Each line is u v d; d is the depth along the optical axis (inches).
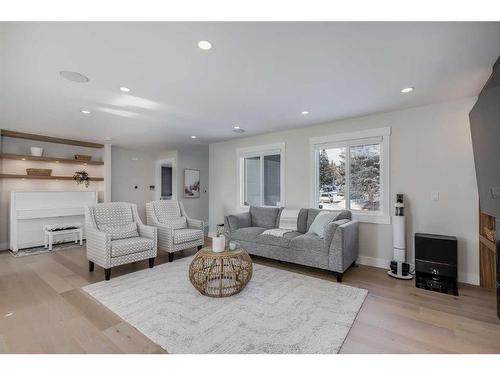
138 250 130.5
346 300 98.9
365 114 142.5
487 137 76.1
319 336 75.2
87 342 72.2
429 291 108.2
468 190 117.4
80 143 219.5
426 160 127.7
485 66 86.9
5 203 183.2
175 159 278.2
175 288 109.9
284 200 181.3
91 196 215.5
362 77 96.3
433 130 125.7
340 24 65.2
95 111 136.5
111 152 251.9
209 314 88.0
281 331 77.9
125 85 103.6
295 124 164.4
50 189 205.8
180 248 153.7
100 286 111.7
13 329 78.5
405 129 133.7
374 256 143.3
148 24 65.1
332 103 125.0
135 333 76.7
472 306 94.5
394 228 128.9
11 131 179.5
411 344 71.8
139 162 279.4
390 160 138.1
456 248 107.3
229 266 111.3
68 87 105.1
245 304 95.3
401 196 129.3
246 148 205.2
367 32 68.5
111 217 142.9
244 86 104.9
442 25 65.2
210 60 83.9
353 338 74.7
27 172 188.2
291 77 96.4
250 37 71.1
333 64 86.4
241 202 211.2
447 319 85.3
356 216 149.3
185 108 132.6
